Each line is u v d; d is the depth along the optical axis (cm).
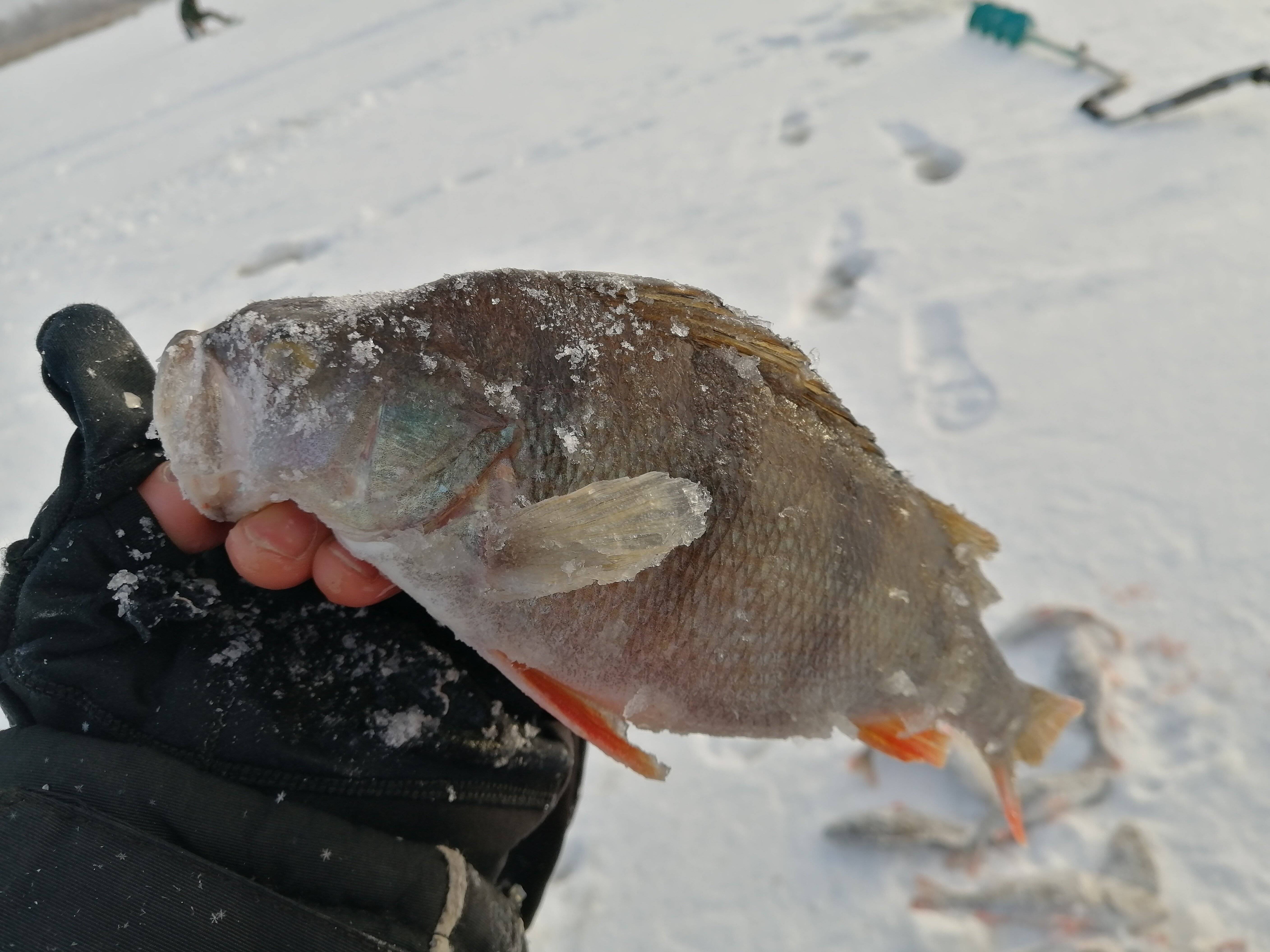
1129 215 74
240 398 23
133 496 22
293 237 102
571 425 25
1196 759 43
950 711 31
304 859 20
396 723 23
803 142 98
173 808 19
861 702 29
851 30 120
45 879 18
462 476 24
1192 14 102
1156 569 51
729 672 27
